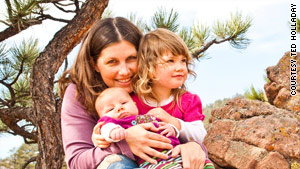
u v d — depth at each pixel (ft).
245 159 10.53
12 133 16.63
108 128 4.34
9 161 26.94
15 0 13.83
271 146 10.39
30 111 15.06
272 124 10.93
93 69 5.35
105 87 5.40
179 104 5.36
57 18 14.82
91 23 13.02
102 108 4.90
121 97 4.86
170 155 4.41
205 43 19.45
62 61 13.04
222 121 11.97
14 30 14.70
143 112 5.32
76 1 14.92
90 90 5.12
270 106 11.78
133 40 5.19
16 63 16.72
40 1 14.30
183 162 4.33
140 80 5.17
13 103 16.53
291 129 10.60
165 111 5.12
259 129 10.90
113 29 5.08
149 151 4.33
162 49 5.13
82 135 4.92
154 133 4.44
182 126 4.99
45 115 11.84
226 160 10.96
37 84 12.14
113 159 4.39
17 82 17.60
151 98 5.35
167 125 4.79
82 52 5.25
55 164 11.61
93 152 4.57
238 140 11.12
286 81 13.17
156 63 5.14
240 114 11.78
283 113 11.32
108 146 4.56
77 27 12.91
